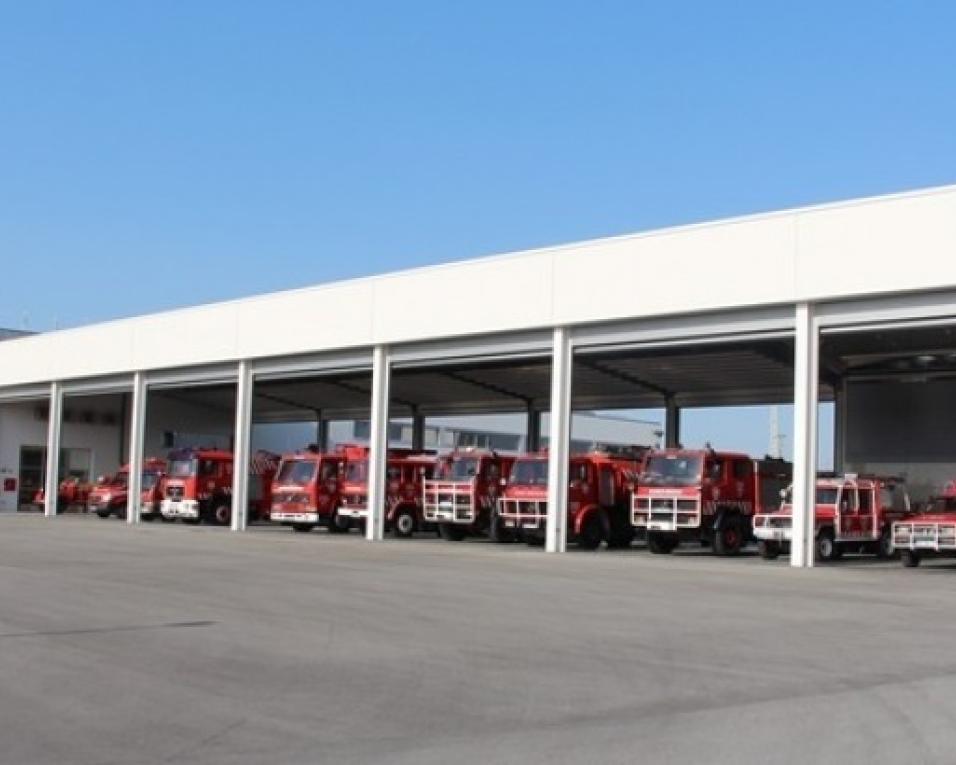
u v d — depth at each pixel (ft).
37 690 29.68
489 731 25.64
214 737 24.80
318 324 113.50
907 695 30.22
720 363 110.01
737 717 27.25
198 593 53.83
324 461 121.19
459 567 74.08
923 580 69.87
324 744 24.25
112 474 175.01
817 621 46.83
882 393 112.57
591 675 32.96
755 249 80.48
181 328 130.82
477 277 98.73
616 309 88.38
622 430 214.48
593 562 81.61
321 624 43.29
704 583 64.59
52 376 152.56
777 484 101.04
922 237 72.69
